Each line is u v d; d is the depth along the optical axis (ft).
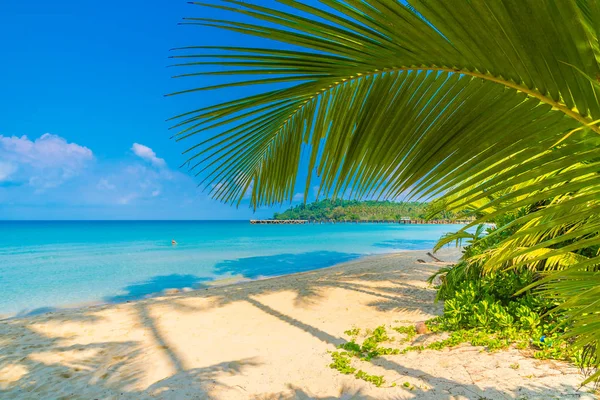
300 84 3.41
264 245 106.42
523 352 14.60
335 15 2.64
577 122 2.41
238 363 16.80
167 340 20.88
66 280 48.60
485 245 18.75
